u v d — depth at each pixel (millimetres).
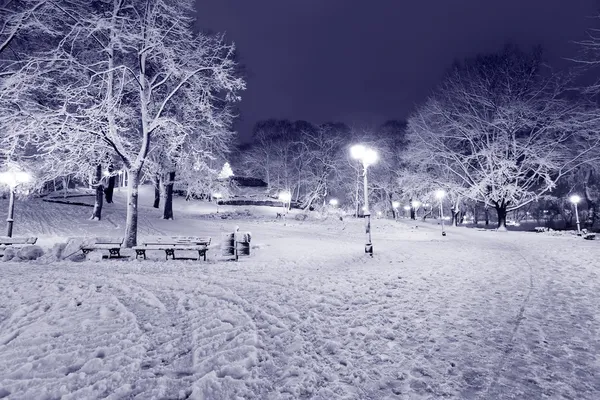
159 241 15875
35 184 19281
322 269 10648
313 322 5383
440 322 5355
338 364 3922
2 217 22234
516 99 33938
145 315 5797
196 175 29922
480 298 6855
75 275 9539
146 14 16797
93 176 20531
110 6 17172
